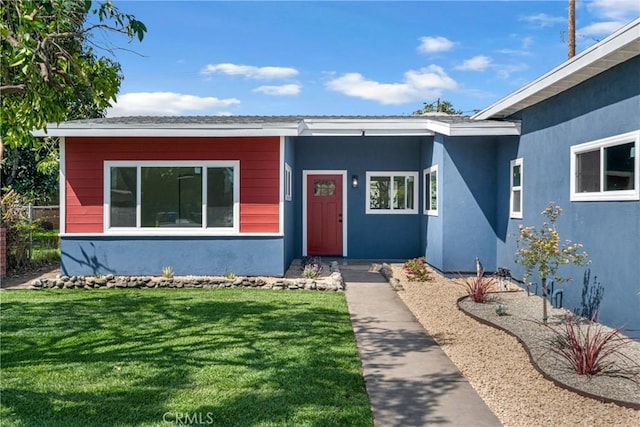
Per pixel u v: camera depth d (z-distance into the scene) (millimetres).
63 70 6176
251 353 5711
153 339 6277
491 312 7969
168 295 9320
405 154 14477
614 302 6715
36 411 4059
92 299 8891
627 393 4559
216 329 6797
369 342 6418
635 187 6215
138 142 10930
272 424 3863
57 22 5625
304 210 14562
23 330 6691
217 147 10945
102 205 10930
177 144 10945
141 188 10938
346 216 14547
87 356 5559
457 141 11320
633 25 5488
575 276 7805
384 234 14547
